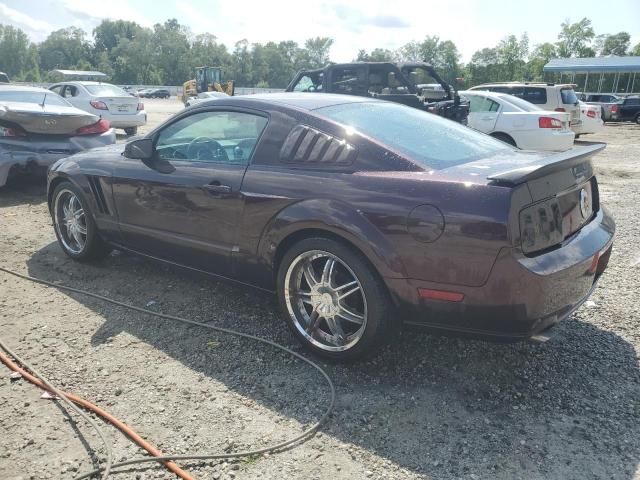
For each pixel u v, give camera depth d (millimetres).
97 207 4492
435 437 2568
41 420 2697
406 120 3645
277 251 3318
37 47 141000
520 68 91688
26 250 5223
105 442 2514
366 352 3049
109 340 3488
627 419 2684
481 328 2754
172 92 85188
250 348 3395
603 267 3285
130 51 126562
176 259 4051
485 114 11148
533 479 2299
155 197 3969
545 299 2639
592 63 44750
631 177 9789
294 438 2562
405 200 2797
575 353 3301
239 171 3494
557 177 2828
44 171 7062
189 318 3807
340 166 3115
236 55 129250
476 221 2596
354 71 10375
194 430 2625
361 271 2928
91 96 14656
